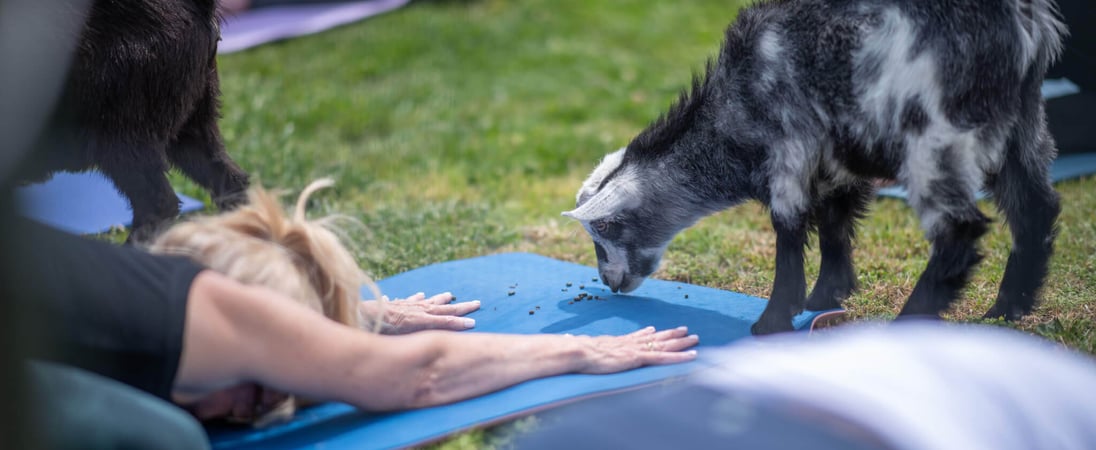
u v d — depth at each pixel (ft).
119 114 13.58
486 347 10.70
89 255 8.75
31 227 7.79
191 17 14.16
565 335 11.41
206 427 10.19
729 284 15.97
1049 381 8.28
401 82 32.48
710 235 18.70
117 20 13.39
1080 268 15.47
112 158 13.75
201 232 10.05
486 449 9.59
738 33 12.32
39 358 7.18
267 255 9.98
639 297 14.39
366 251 18.57
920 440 7.58
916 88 11.01
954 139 11.14
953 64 10.91
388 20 38.34
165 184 14.34
